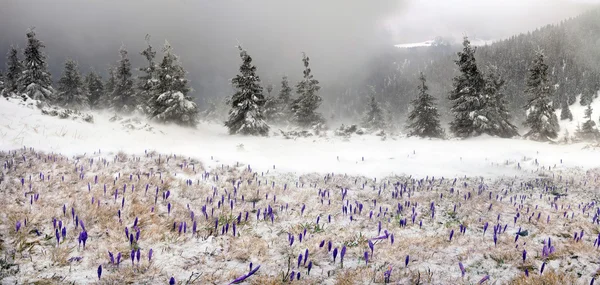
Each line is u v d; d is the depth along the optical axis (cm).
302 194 957
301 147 2408
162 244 545
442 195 1001
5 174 777
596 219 752
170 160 1227
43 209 611
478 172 1465
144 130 2294
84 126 1744
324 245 577
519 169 1530
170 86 3322
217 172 1155
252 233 635
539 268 489
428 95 3666
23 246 475
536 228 700
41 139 1245
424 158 1855
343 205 808
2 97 1750
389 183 1179
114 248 510
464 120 3256
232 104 3475
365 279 441
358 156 1928
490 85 3538
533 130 3347
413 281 438
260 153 1823
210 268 470
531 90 3412
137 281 416
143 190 819
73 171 895
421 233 667
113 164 1052
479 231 682
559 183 1212
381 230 680
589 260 512
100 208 653
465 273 470
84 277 414
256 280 431
